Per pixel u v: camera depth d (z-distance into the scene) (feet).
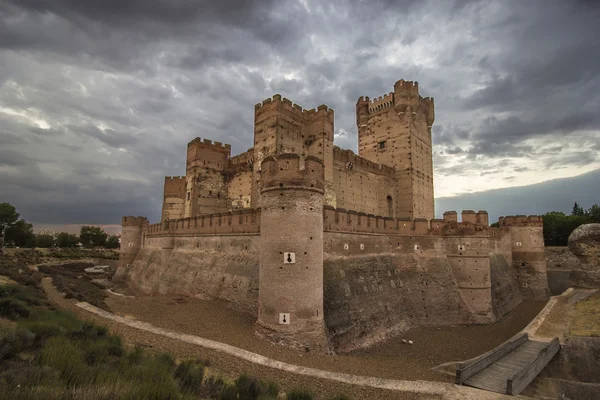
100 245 374.22
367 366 64.03
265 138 126.41
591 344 75.46
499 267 149.18
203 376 46.98
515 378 54.49
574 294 112.98
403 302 112.27
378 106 194.80
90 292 110.83
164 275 141.59
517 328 109.50
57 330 48.14
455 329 106.32
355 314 90.94
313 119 134.51
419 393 48.47
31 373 29.81
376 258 114.01
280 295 70.79
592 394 61.46
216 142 184.44
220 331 74.18
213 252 121.29
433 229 124.16
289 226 73.10
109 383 31.68
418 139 188.14
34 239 302.86
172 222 152.66
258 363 53.57
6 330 40.16
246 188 169.89
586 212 298.56
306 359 61.93
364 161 162.20
